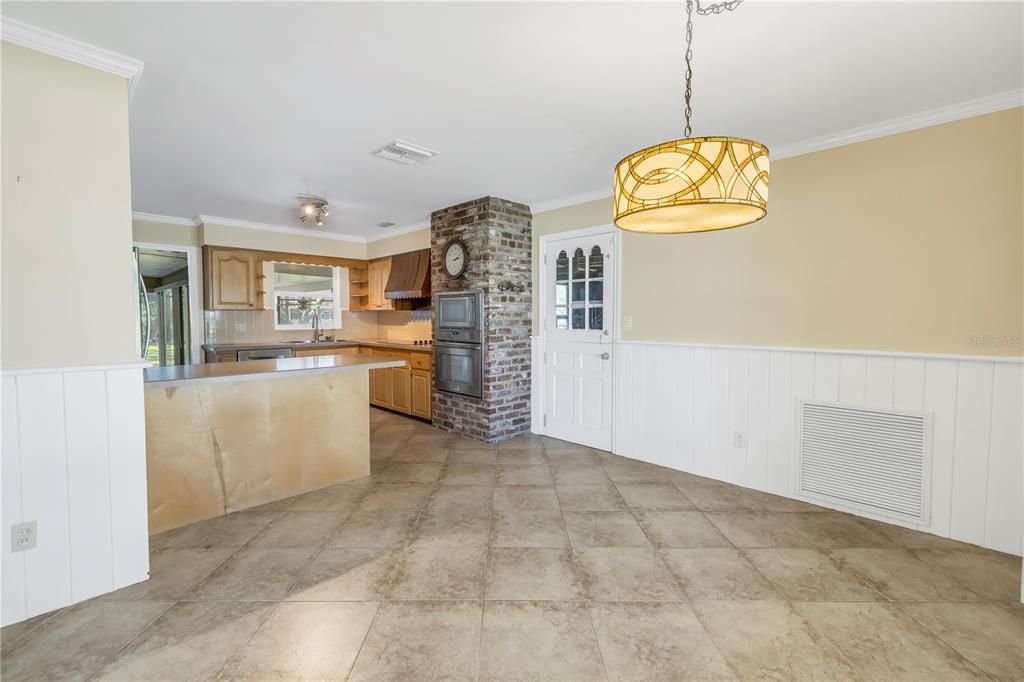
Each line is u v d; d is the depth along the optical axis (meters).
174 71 2.05
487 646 1.66
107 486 1.97
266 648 1.64
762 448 3.13
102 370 1.94
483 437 4.33
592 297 4.12
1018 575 2.12
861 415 2.74
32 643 1.66
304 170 3.43
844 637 1.71
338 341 6.10
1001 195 2.30
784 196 3.00
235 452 2.82
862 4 1.61
